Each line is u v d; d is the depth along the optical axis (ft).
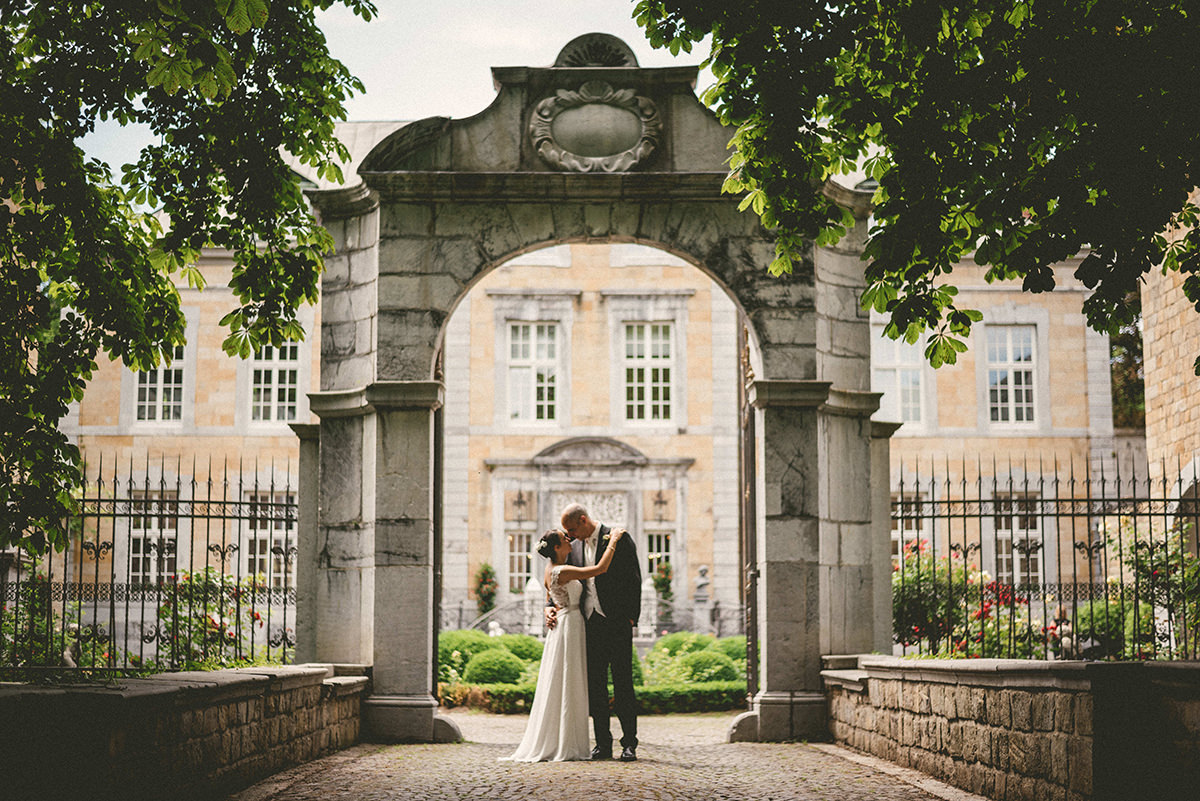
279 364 86.74
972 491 85.87
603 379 92.48
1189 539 47.14
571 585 30.37
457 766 28.14
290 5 29.43
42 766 17.53
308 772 26.61
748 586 37.35
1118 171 22.65
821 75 24.04
